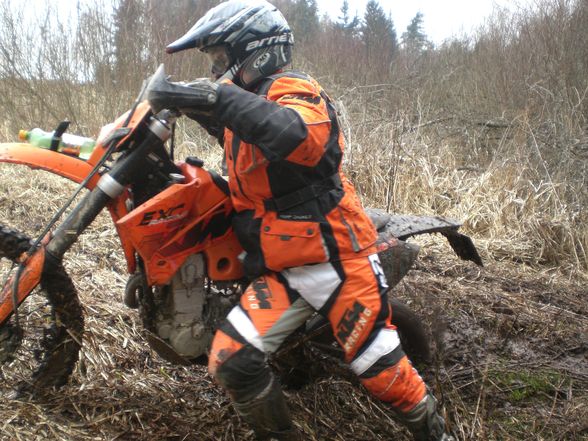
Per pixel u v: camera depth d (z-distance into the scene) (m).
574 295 4.34
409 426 2.37
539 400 3.09
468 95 8.11
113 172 2.20
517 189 5.61
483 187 5.64
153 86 1.99
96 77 6.74
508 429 2.86
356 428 2.76
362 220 2.28
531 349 3.52
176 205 2.26
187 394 2.81
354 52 8.73
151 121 2.17
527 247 4.98
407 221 2.74
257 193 2.20
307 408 2.83
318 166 2.18
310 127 2.03
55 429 2.40
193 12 7.07
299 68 8.51
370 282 2.24
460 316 3.72
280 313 2.22
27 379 2.59
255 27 2.25
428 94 8.00
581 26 7.51
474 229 5.27
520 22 8.20
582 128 6.79
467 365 3.29
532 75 7.61
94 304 3.30
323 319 2.54
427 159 6.00
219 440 2.54
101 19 6.75
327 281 2.21
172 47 2.27
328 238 2.19
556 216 5.23
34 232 4.29
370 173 5.63
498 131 7.21
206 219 2.36
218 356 2.18
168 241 2.29
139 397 2.71
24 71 6.52
